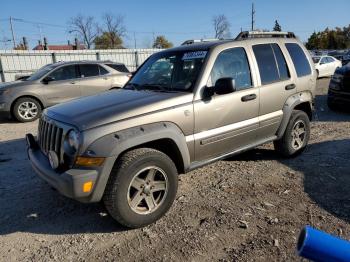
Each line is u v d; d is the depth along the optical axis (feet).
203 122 13.57
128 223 11.59
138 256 10.47
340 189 14.53
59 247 11.14
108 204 11.21
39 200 14.55
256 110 15.65
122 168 11.12
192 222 12.22
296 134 18.37
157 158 11.83
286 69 17.46
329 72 70.79
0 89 33.14
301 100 17.92
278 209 12.94
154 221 12.18
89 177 10.75
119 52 96.32
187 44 16.71
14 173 17.95
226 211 12.88
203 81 13.65
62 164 11.58
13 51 82.33
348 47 278.26
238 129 14.88
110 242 11.28
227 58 14.79
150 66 16.38
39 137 13.69
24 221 12.85
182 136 12.92
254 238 11.09
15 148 23.24
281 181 15.57
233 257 10.18
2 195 15.15
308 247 3.33
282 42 17.75
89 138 10.90
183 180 16.01
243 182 15.55
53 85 34.58
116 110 11.84
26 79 35.76
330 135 23.36
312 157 18.72
